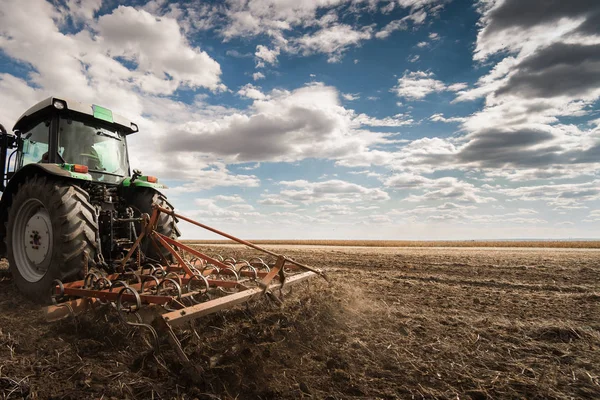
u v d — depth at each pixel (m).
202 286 3.98
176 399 2.11
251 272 4.52
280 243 27.80
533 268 7.64
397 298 4.68
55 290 3.63
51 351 2.77
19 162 5.54
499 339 3.10
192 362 2.36
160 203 5.41
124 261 4.28
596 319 3.69
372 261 9.30
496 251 13.45
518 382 2.32
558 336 3.16
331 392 2.21
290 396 2.16
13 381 2.29
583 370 2.49
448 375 2.43
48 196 4.15
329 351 2.81
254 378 2.33
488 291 5.19
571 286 5.52
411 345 2.96
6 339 3.00
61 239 3.97
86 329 3.11
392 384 2.31
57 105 4.64
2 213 5.14
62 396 2.14
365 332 3.28
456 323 3.53
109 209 5.02
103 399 2.11
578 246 18.09
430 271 7.40
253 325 3.18
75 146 4.98
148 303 3.09
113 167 5.48
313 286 5.19
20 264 4.58
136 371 2.46
